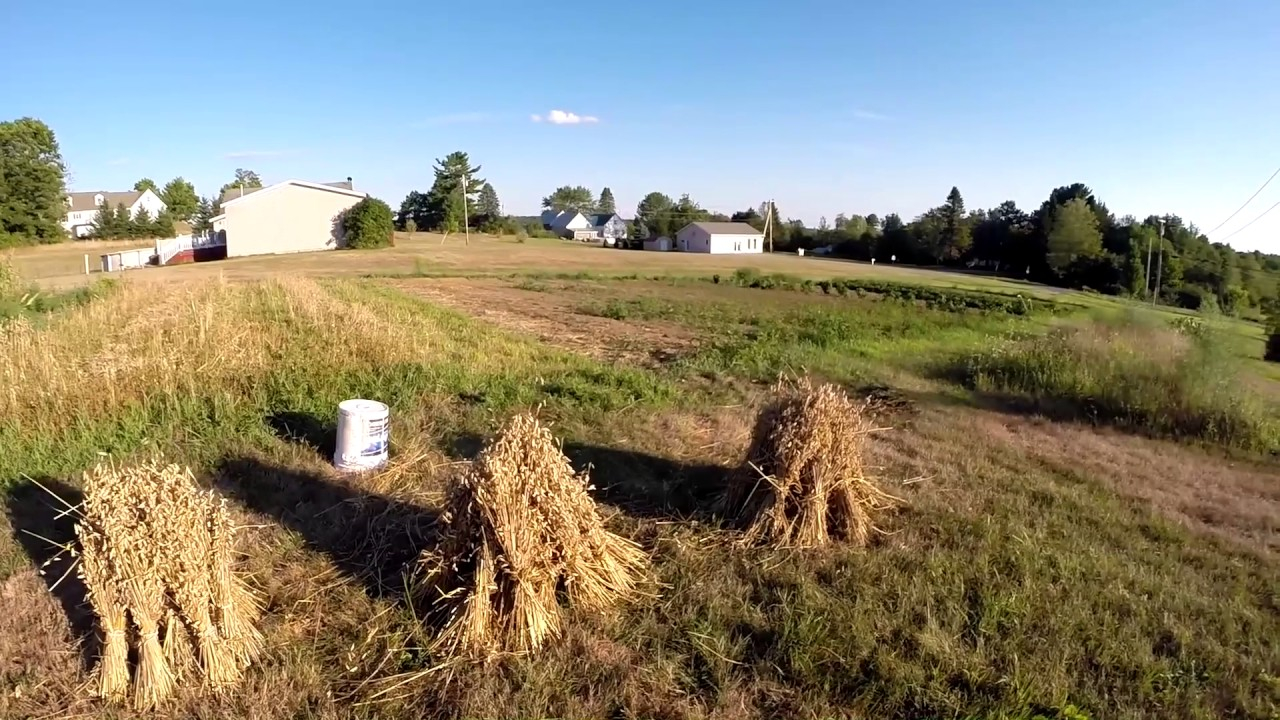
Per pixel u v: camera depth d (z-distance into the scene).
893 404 8.52
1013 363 10.27
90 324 9.38
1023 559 4.38
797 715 3.07
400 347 8.98
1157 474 6.38
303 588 3.90
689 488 5.43
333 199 46.47
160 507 3.06
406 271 31.25
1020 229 56.28
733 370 10.01
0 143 50.25
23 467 5.25
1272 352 18.00
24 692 3.07
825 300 24.80
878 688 3.21
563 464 3.90
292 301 11.17
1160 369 8.55
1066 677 3.29
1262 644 3.64
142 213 62.38
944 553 4.46
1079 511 5.30
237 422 6.35
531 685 3.17
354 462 5.50
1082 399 8.85
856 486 4.93
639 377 8.84
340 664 3.33
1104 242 50.09
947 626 3.66
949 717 3.03
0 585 3.83
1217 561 4.57
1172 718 3.07
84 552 3.07
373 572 4.06
